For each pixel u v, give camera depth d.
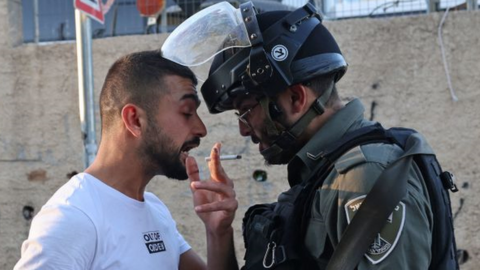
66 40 5.39
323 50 1.96
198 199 2.20
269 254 1.92
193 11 5.07
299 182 2.03
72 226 1.80
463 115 4.56
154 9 5.11
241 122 2.06
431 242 1.80
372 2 4.91
